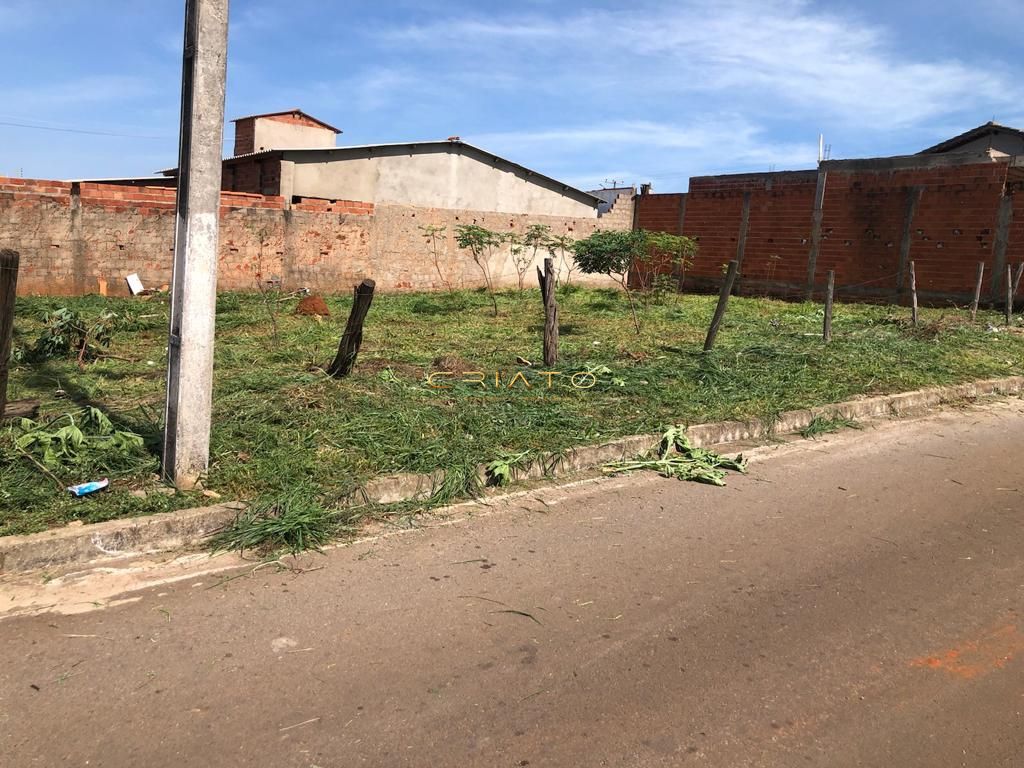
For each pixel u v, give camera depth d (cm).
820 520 531
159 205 1501
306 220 1734
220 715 296
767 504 560
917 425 827
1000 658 359
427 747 283
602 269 1318
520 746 286
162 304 1375
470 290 2027
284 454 538
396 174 2353
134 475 493
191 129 456
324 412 642
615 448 638
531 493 560
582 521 510
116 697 304
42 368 832
